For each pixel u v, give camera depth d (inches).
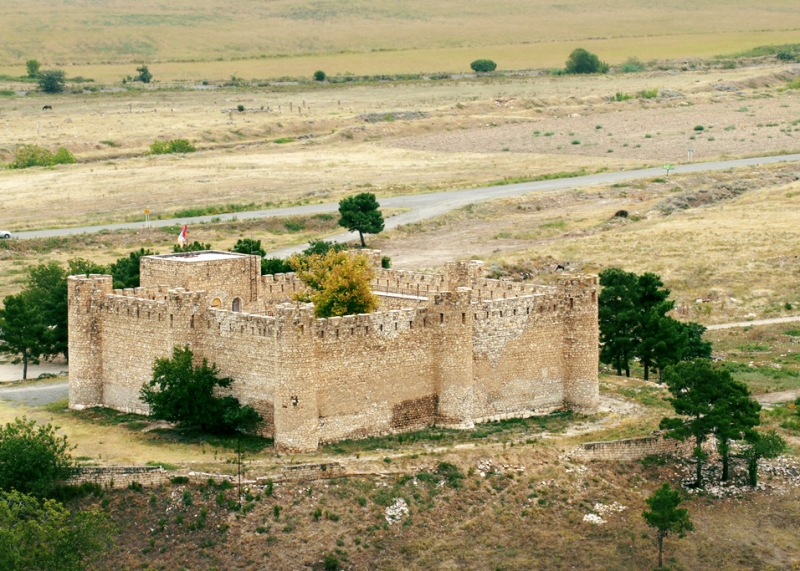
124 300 5147.6
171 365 4832.7
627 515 4623.5
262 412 4803.2
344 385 4795.8
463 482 4628.4
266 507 4402.1
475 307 5049.2
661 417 5226.4
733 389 4874.5
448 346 4972.9
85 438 4852.4
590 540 4483.3
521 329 5172.2
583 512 4611.2
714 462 4995.1
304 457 4628.4
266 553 4266.7
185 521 4343.0
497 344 5113.2
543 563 4347.9
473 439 4896.7
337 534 4355.3
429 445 4815.5
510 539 4448.8
